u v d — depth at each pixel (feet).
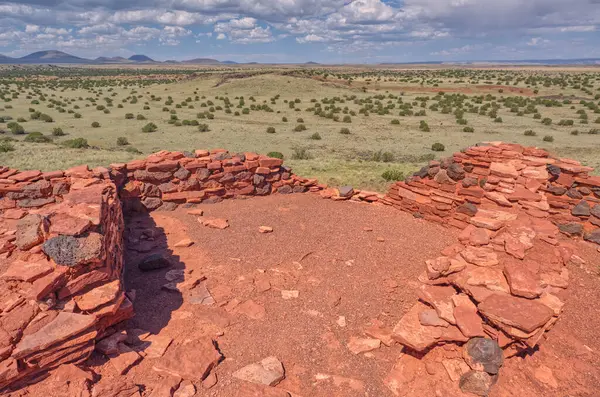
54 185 34.68
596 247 34.06
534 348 20.20
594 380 18.33
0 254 23.56
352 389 17.21
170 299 24.02
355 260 31.04
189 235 35.06
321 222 39.99
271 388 16.65
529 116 229.25
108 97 330.75
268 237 35.24
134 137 157.69
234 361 18.71
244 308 23.27
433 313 19.08
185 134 165.48
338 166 92.02
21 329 15.60
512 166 37.50
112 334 18.89
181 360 17.81
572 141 153.17
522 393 16.93
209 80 419.54
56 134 156.56
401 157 119.14
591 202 36.27
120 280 21.15
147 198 41.24
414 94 362.94
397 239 35.81
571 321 23.49
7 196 33.73
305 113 247.91
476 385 16.25
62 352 16.01
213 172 45.39
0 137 138.92
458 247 25.22
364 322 22.59
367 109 258.78
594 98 308.81
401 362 18.54
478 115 235.20
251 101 307.99
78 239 18.58
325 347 20.13
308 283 26.94
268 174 49.29
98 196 24.68
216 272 27.96
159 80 628.69
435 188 40.83
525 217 31.17
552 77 618.85
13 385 14.99
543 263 23.65
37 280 16.85
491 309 17.92
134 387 15.96
